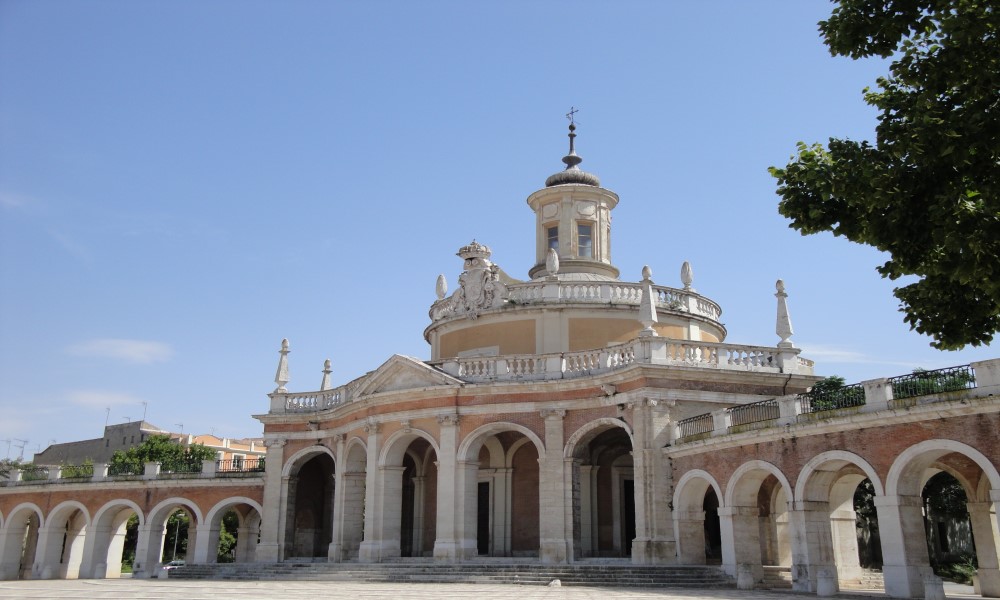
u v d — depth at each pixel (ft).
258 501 142.72
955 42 38.01
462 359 112.27
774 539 98.84
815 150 45.06
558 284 119.96
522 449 116.98
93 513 153.58
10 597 68.28
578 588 82.64
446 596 69.56
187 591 78.74
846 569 93.81
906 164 40.45
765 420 81.30
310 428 133.08
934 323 43.80
